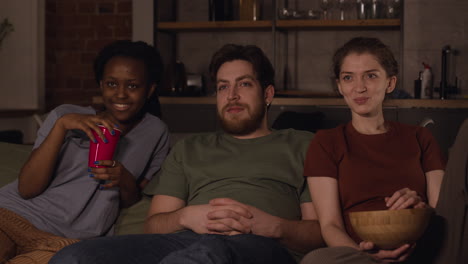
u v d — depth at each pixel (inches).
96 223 57.0
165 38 173.9
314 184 51.9
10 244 54.6
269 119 146.9
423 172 51.4
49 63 175.2
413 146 52.2
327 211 50.2
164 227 52.9
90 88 176.6
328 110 142.6
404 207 41.3
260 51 59.4
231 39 176.1
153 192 58.2
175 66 159.2
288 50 172.1
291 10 161.3
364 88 52.8
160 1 169.6
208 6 176.9
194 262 35.3
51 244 51.0
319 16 162.1
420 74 151.2
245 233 48.9
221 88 58.9
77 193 56.5
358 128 54.3
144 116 64.7
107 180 57.3
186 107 152.9
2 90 165.2
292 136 59.1
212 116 151.6
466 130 42.4
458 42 155.9
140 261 43.1
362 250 41.2
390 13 155.1
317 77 170.7
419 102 137.9
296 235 50.3
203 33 177.5
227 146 58.3
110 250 43.4
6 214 55.1
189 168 57.1
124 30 173.5
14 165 70.1
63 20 176.9
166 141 65.6
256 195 54.1
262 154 56.6
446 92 148.6
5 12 164.4
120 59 61.2
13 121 158.9
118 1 173.2
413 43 158.4
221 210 49.0
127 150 60.9
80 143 58.4
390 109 140.2
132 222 60.3
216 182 56.0
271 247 44.5
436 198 49.3
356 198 50.7
